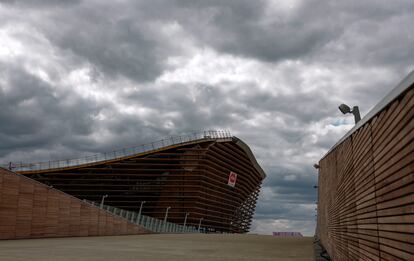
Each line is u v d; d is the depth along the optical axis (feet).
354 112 47.14
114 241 111.04
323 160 69.15
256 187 455.63
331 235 53.62
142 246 90.17
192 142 328.70
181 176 324.19
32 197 114.62
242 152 376.68
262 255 70.13
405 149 15.25
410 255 15.14
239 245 98.43
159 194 330.95
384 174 19.04
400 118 15.67
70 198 135.03
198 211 320.50
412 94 14.14
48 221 121.60
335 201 45.57
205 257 64.49
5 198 103.71
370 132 22.22
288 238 146.72
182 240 122.72
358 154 26.91
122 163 315.17
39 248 75.31
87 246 85.30
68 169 307.37
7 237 103.40
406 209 15.51
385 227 19.22
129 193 327.67
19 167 294.87
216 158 341.00
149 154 323.78
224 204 355.15
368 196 23.45
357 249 28.91
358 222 27.96
